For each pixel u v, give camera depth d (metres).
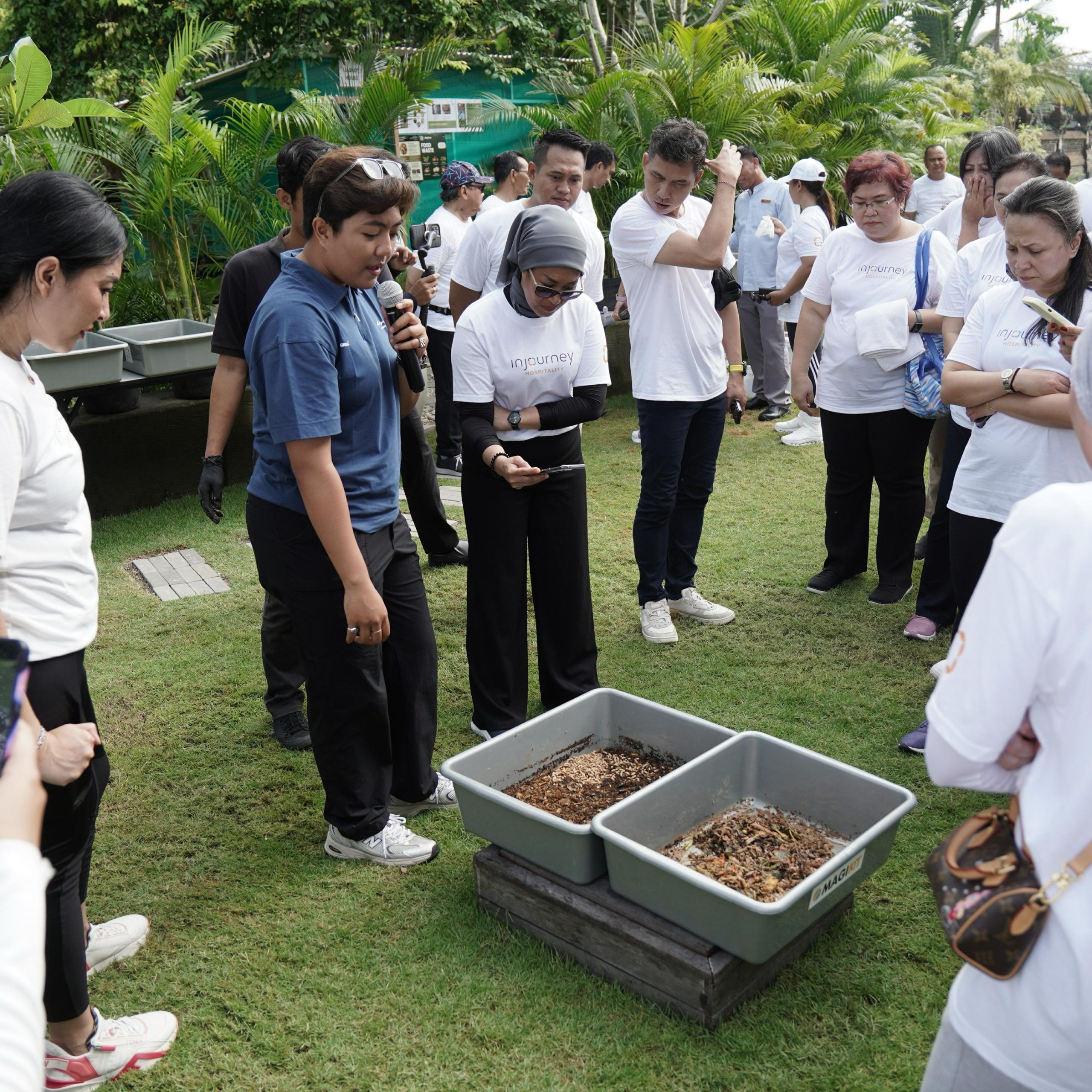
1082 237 2.74
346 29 10.07
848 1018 2.13
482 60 10.05
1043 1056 1.12
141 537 5.34
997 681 1.12
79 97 11.32
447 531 4.75
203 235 7.10
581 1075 2.02
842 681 3.64
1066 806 1.11
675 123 3.56
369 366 2.42
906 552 4.23
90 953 2.33
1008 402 2.85
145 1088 2.04
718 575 4.62
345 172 2.18
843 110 11.57
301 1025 2.17
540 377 2.95
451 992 2.25
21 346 1.79
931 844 2.70
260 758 3.27
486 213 4.42
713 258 3.55
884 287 3.93
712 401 3.90
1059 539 1.08
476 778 2.59
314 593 2.47
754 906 1.95
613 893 2.25
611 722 2.90
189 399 5.95
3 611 1.78
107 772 2.04
